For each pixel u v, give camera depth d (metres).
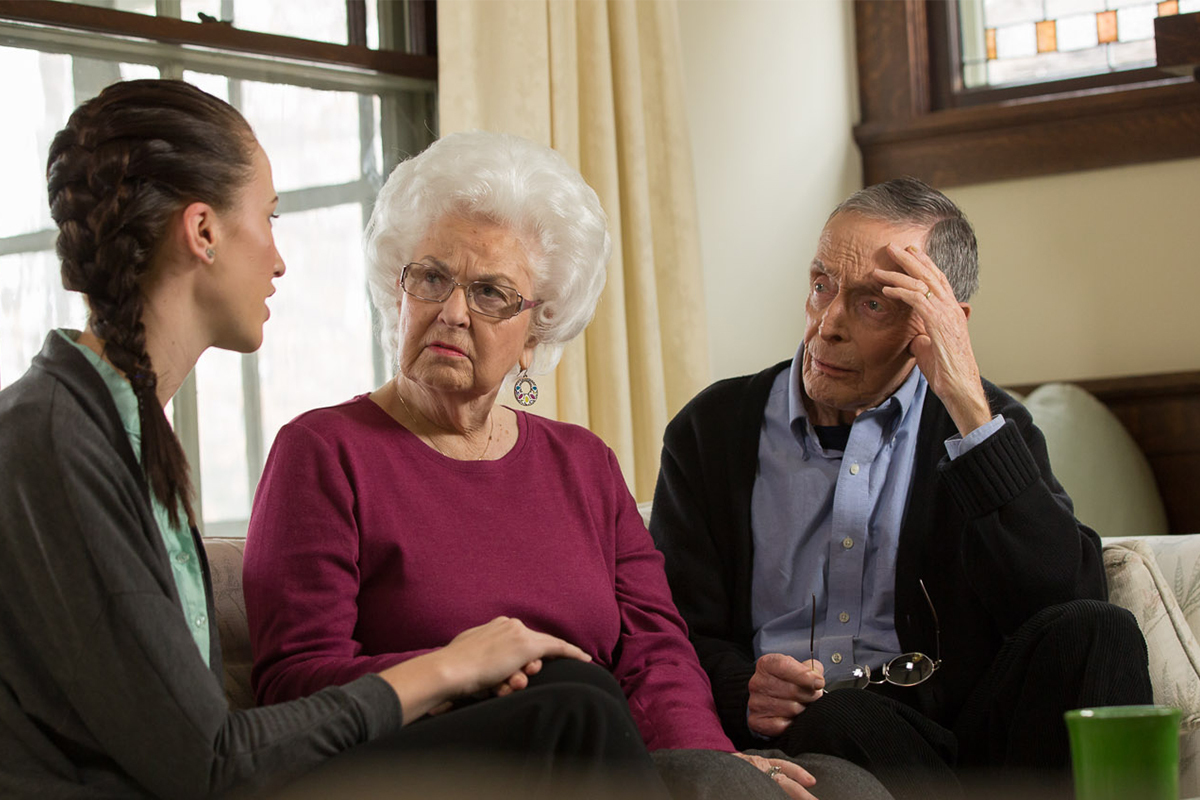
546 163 1.65
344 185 2.89
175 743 1.10
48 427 1.12
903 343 1.81
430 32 3.00
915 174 3.44
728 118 3.38
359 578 1.51
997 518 1.71
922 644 1.79
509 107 2.95
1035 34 3.39
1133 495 2.97
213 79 2.70
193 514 1.27
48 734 1.13
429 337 1.55
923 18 3.48
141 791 1.14
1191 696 1.77
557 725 1.17
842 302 1.81
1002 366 3.34
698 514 1.95
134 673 1.10
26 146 2.44
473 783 1.14
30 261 2.43
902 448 1.86
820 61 3.46
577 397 3.00
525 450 1.69
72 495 1.11
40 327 2.44
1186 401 3.08
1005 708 1.61
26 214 2.44
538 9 2.99
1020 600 1.72
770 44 3.41
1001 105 3.30
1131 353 3.19
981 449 1.71
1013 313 3.32
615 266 3.08
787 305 3.42
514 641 1.30
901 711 1.60
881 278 1.78
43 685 1.12
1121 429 3.06
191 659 1.13
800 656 1.82
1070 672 1.54
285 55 2.76
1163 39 2.78
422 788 1.13
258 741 1.15
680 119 3.21
